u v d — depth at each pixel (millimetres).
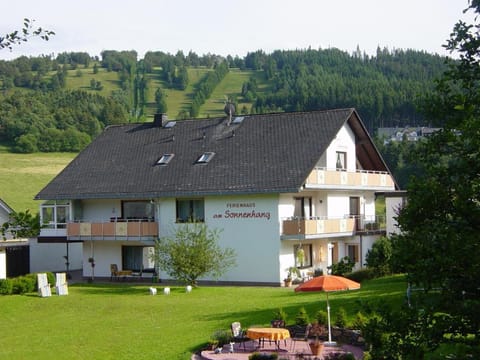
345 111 39062
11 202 71250
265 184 35219
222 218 36719
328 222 37094
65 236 41312
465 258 8844
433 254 9055
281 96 169125
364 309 9984
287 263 35812
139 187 39000
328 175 37094
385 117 135125
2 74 174875
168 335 21844
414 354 9344
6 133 108000
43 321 26156
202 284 36781
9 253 43312
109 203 40875
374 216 44438
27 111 112000
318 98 149500
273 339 19125
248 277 35875
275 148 37750
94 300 30781
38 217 11555
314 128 38250
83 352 20188
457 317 9141
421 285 10359
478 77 9633
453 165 9500
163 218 38469
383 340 9773
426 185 9477
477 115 9406
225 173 37250
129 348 20344
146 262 39844
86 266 41469
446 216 9484
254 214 35844
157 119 44625
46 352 20422
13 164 95688
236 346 20109
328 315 20031
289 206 36281
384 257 33844
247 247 35969
